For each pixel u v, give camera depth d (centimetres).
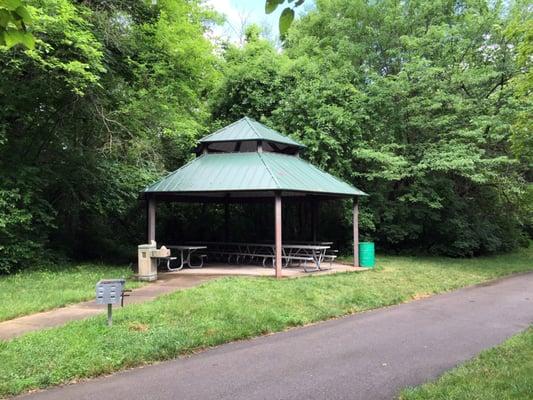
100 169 1567
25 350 616
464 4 2491
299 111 1928
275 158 1538
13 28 288
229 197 1808
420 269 1622
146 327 739
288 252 1775
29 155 1433
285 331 814
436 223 2134
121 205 1644
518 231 2744
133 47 1524
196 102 1873
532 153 1872
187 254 1689
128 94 1531
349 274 1406
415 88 1972
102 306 897
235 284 1118
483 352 655
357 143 1928
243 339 752
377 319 922
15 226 1283
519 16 1686
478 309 1035
